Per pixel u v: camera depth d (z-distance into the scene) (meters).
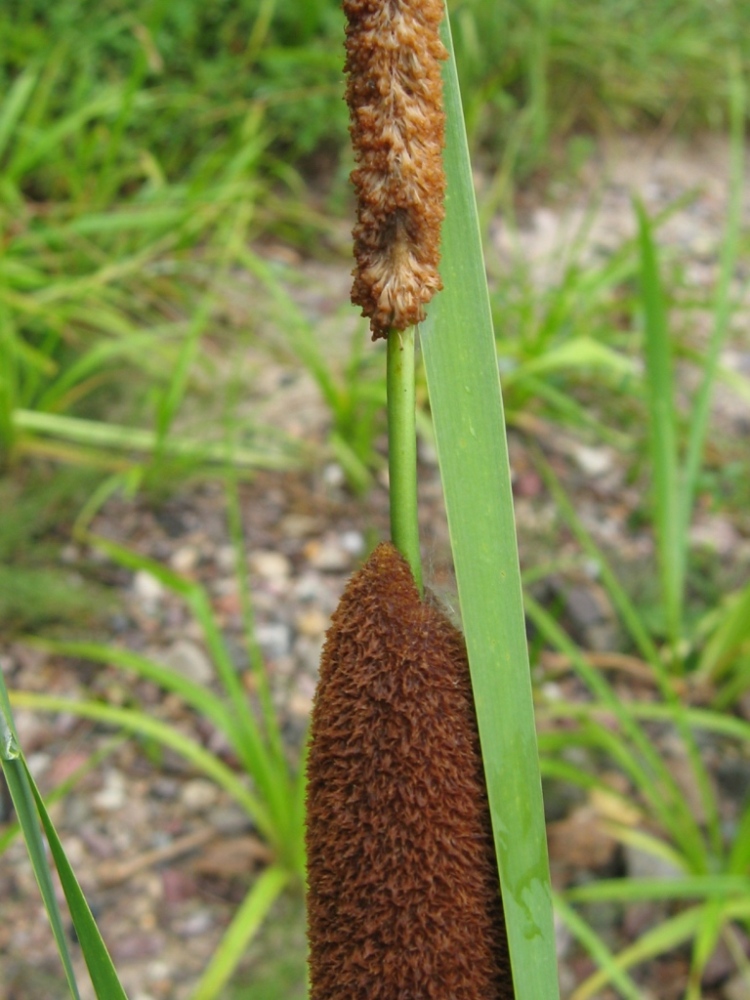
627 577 0.51
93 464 0.53
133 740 0.44
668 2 0.85
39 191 0.66
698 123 0.86
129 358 0.58
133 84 0.60
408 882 0.12
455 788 0.12
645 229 0.35
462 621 0.12
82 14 0.67
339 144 0.74
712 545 0.52
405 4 0.10
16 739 0.12
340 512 0.54
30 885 0.39
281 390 0.59
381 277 0.11
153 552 0.51
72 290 0.55
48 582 0.46
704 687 0.46
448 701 0.12
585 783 0.37
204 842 0.40
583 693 0.46
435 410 0.12
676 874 0.38
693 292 0.70
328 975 0.12
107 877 0.39
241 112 0.69
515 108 0.80
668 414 0.39
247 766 0.36
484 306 0.12
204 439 0.55
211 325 0.61
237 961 0.36
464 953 0.12
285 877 0.36
